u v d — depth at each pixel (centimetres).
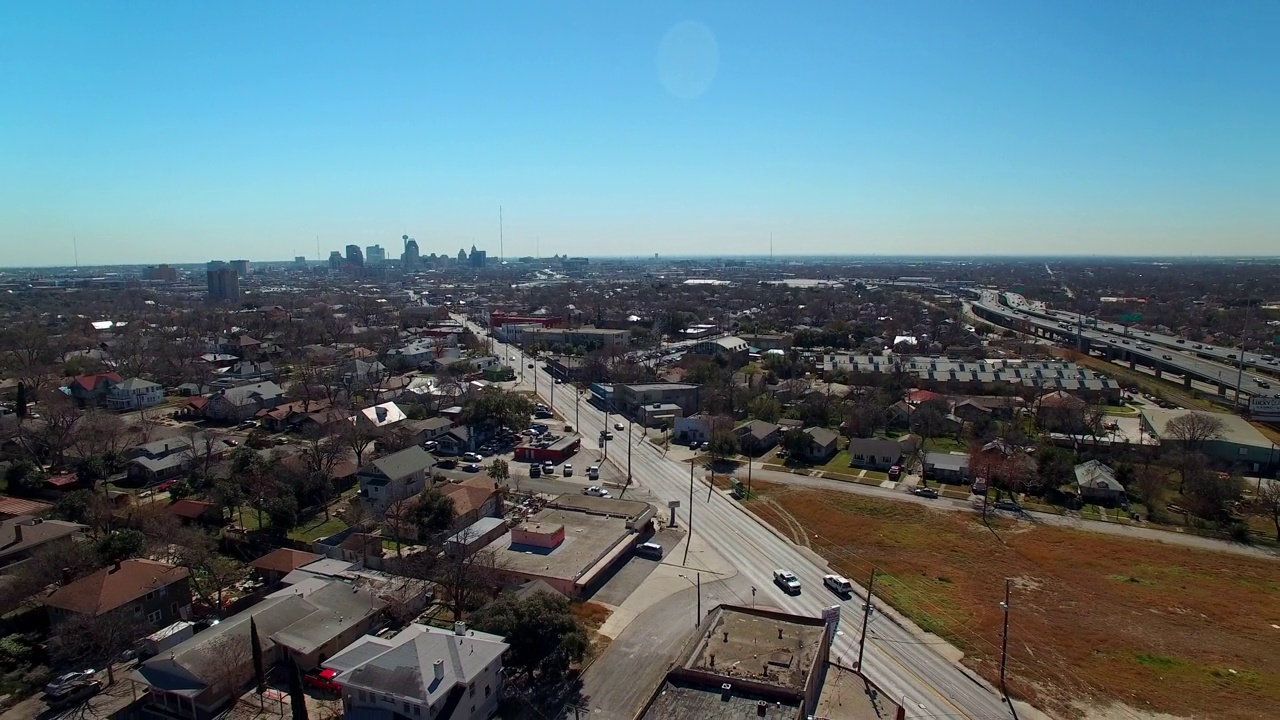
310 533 7206
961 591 6247
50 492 8269
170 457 9056
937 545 7212
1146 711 4647
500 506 7919
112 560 5950
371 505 7681
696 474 9462
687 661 4284
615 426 11919
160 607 5416
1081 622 5753
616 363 15412
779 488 8900
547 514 7606
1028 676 4997
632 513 7625
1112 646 5409
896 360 15112
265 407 12125
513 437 11075
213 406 11762
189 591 5684
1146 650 5362
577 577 6078
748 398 12506
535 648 4697
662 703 3869
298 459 8525
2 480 8538
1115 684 4928
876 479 9256
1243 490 8625
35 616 5459
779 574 6359
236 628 4906
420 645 4491
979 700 4706
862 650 5225
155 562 5803
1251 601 6141
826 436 10519
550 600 5041
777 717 3741
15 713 4447
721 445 10012
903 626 5647
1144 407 12650
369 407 11388
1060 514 8100
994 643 5409
